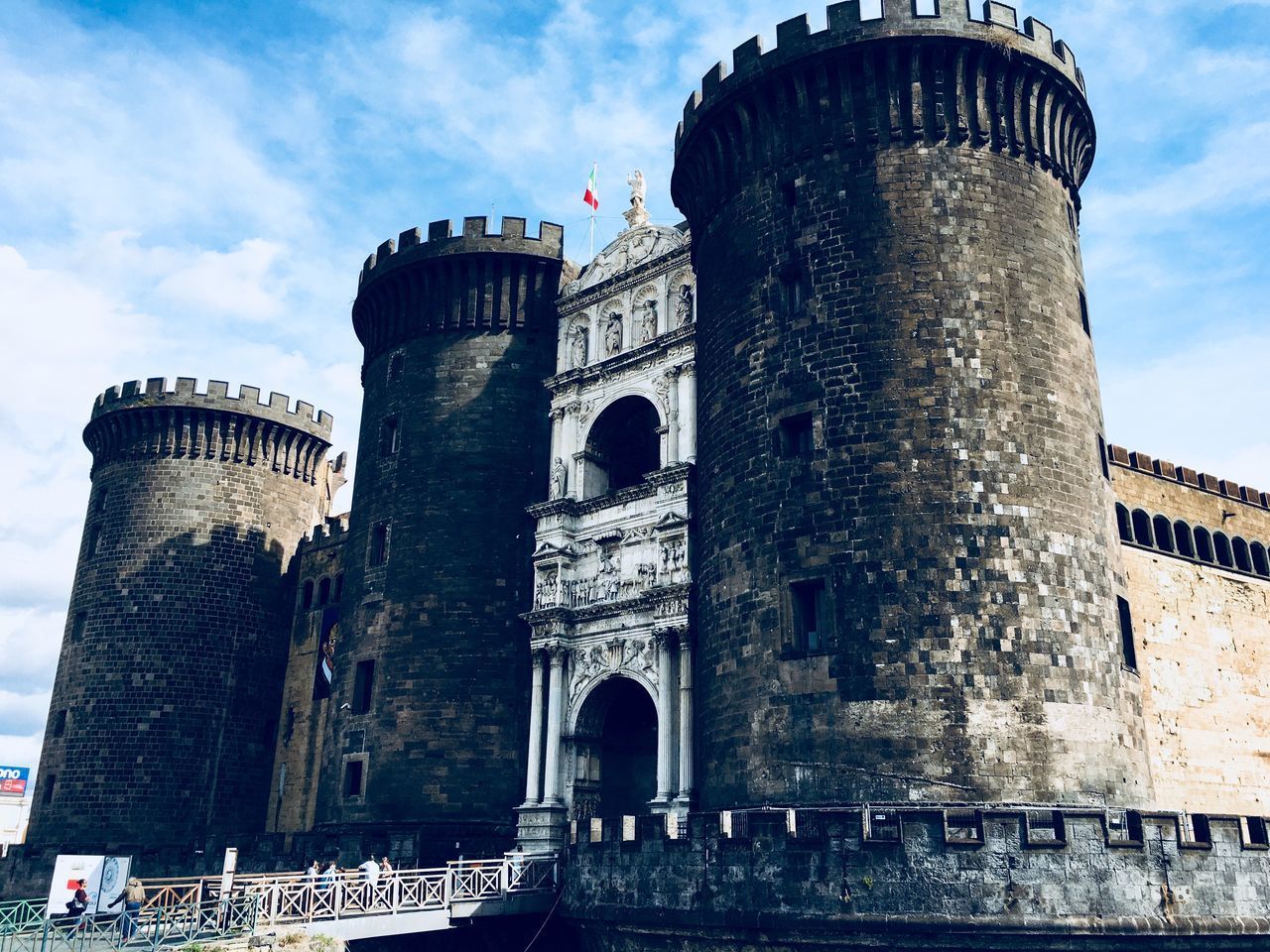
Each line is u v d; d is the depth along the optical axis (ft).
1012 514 115.44
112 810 200.23
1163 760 147.54
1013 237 127.85
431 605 170.81
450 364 184.03
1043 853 91.50
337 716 176.86
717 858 103.71
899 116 130.21
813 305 127.44
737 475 128.98
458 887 124.16
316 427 238.68
